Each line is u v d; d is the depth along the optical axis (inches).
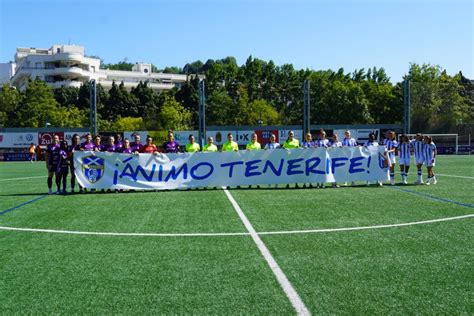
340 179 552.1
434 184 575.2
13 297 179.0
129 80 4404.5
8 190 566.3
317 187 547.5
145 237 279.9
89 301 173.8
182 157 531.8
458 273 202.5
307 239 268.8
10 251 248.8
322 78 2405.3
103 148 561.3
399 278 196.4
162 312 162.4
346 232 287.1
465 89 1956.2
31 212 382.3
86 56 4037.9
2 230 305.6
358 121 2261.3
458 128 1814.7
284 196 463.8
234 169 537.6
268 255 234.1
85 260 229.6
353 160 554.6
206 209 385.7
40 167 1128.8
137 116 2694.4
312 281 193.3
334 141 603.8
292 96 2780.5
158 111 2522.1
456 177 675.4
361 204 403.9
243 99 2380.7
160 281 195.9
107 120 2591.0
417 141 580.7
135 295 179.6
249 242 262.8
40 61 3683.6
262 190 520.7
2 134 1595.7
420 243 256.8
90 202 438.6
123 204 422.3
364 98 2283.5
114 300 174.6
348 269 209.3
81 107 2701.8
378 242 260.1
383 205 397.1
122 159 522.9
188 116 2378.2
